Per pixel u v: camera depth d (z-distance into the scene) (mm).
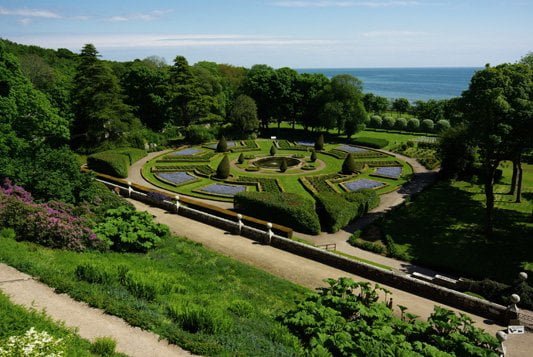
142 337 11469
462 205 37875
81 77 59094
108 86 58969
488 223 30969
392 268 25766
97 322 12008
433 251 28641
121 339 11250
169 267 19359
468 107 30391
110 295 13789
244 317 14266
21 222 19516
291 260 23188
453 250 28781
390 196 41625
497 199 39250
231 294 16891
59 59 113062
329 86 72500
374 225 33531
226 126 76688
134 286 14594
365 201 35656
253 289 18141
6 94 33875
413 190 43625
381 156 59688
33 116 36438
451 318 13859
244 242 25672
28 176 25219
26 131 35969
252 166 51906
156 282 14992
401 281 20578
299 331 13211
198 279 18344
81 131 61812
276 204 31906
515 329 16609
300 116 81625
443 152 47031
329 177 46625
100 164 46000
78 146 60500
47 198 25000
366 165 53812
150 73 74375
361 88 72625
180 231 27109
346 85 70188
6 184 23938
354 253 27984
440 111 90125
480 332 13188
